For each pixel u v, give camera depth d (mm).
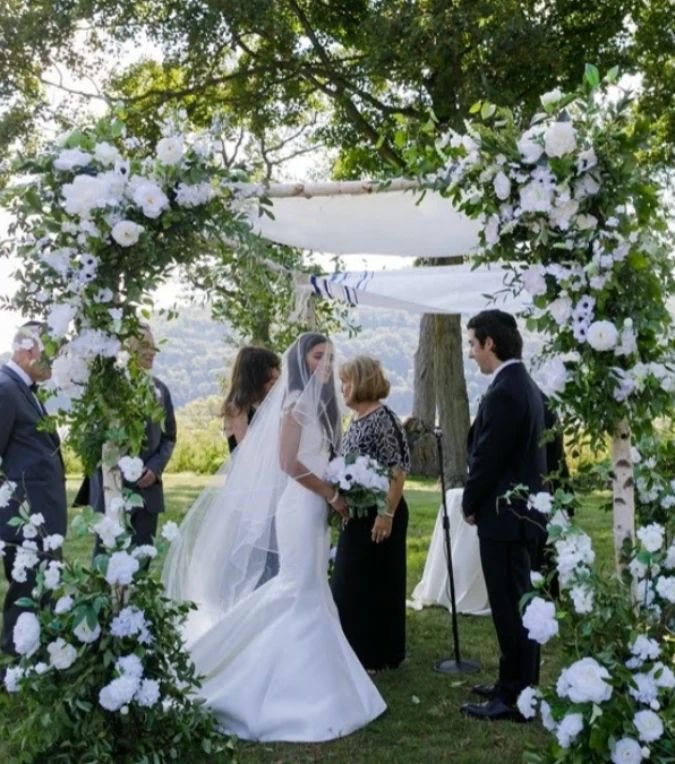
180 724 3564
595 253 3070
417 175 3471
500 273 5211
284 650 4141
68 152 3418
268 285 4078
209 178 3473
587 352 3133
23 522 3494
